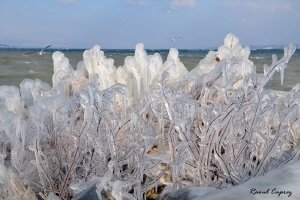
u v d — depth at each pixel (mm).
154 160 2348
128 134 2285
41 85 3600
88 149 2258
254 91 2105
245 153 2283
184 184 2189
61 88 2865
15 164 2104
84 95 1948
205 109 2102
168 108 1931
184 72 3537
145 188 1979
